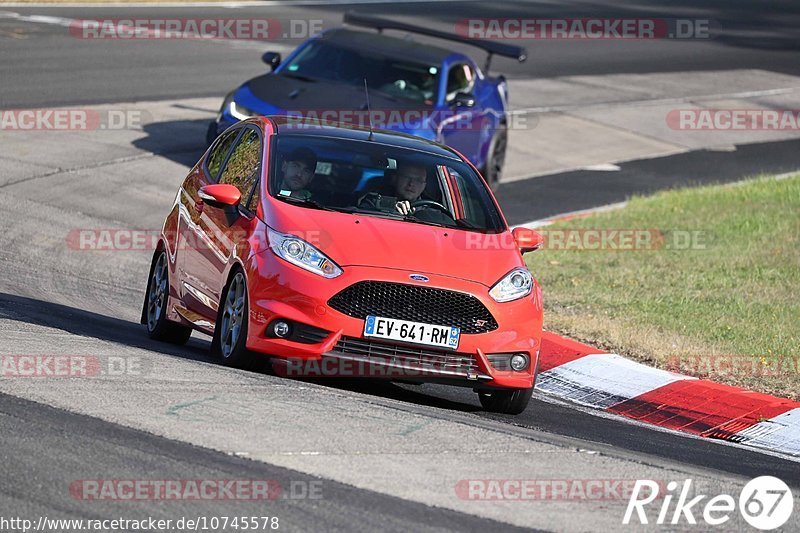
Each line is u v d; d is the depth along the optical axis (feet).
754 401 105.40
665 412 104.12
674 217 192.44
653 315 134.00
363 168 102.27
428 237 95.20
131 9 362.74
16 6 340.80
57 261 143.95
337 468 68.74
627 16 472.85
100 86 247.09
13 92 230.68
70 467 64.34
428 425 81.20
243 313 91.50
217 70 281.74
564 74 337.11
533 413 98.22
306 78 197.26
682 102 316.19
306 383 89.61
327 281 88.89
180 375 85.92
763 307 139.03
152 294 113.80
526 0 495.41
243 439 71.82
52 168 187.01
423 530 60.95
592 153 255.29
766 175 245.86
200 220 104.12
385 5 438.40
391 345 89.56
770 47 431.43
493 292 92.12
